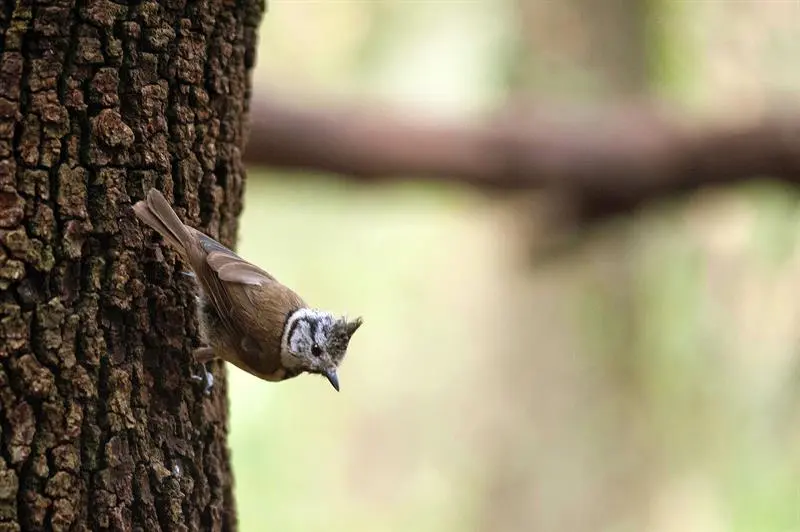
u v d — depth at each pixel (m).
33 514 5.09
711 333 15.41
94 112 5.28
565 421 15.74
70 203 5.21
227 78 5.89
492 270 16.72
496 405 16.09
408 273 19.72
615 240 15.42
